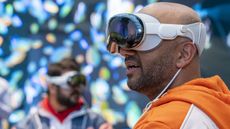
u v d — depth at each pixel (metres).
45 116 2.70
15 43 3.98
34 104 3.88
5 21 3.97
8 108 3.47
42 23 4.00
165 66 1.29
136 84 1.30
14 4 3.98
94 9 4.00
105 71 3.95
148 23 1.28
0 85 3.50
